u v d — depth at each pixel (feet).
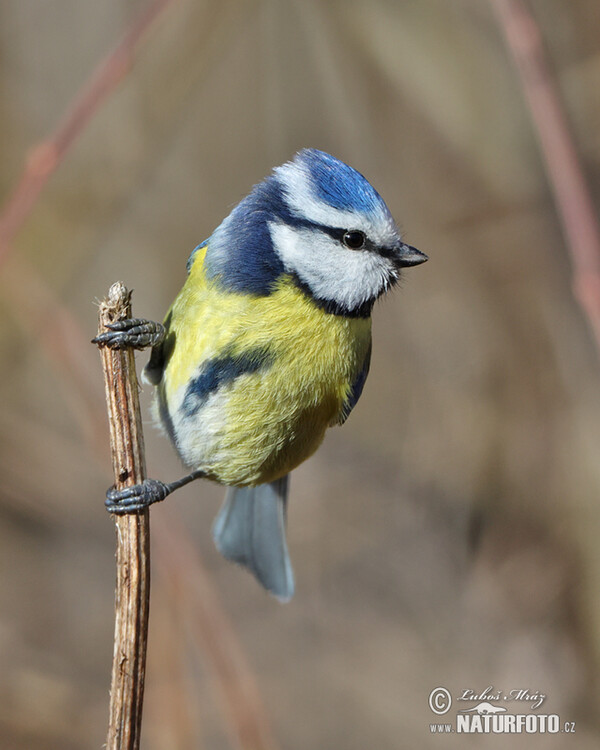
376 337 38.63
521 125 35.81
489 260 36.47
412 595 36.50
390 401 38.45
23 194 24.16
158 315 38.93
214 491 39.73
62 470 37.27
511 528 36.04
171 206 39.52
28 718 32.96
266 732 28.25
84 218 37.65
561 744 32.71
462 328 37.04
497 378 36.60
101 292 39.14
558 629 34.47
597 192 31.17
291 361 20.61
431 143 36.45
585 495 34.73
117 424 17.95
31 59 38.60
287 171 21.54
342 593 37.32
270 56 38.32
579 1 33.65
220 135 39.01
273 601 37.24
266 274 20.61
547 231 36.04
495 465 36.29
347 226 21.25
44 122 38.19
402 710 34.35
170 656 31.48
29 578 36.42
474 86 35.94
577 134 31.83
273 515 26.78
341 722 34.12
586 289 18.76
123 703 16.99
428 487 37.47
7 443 36.88
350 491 38.29
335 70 37.11
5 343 36.58
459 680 34.19
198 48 36.40
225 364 20.40
